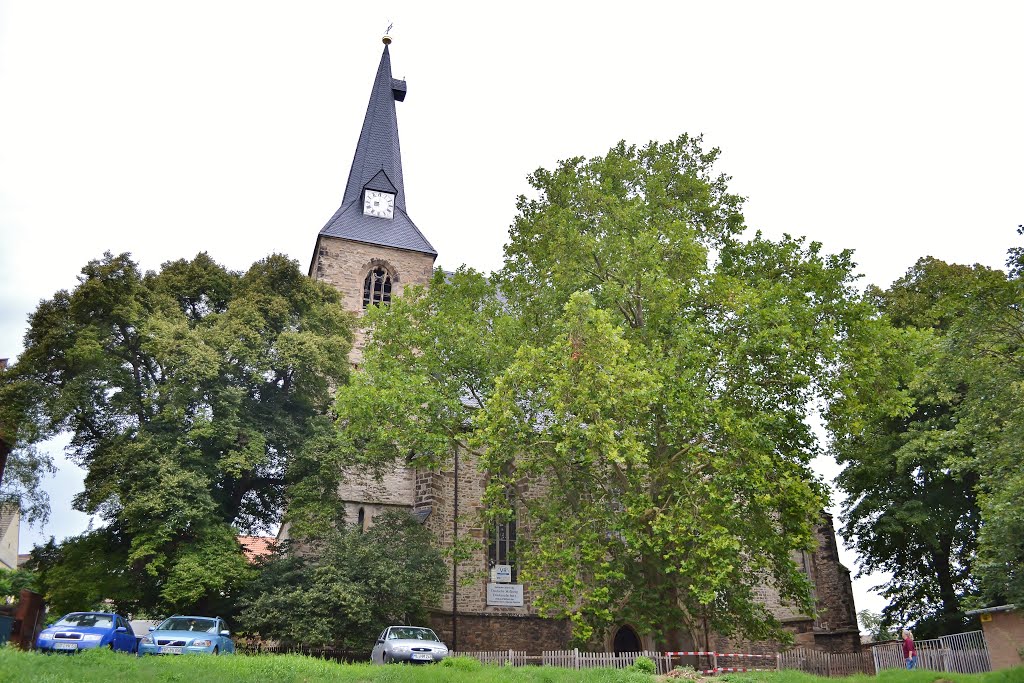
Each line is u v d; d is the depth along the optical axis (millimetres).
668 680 19375
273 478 33375
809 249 26766
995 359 22391
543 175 30078
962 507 35625
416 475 39219
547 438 24797
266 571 30953
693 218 29719
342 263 49469
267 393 33781
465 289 30531
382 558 31172
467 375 28797
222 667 17062
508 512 25172
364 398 27375
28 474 29531
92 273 30453
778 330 23078
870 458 36875
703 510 22094
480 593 36188
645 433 24469
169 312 32094
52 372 30203
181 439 29328
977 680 20250
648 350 24406
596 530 24844
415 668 18625
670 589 25031
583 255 27266
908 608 40250
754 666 31797
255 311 32750
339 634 30125
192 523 28828
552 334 27422
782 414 24078
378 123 57594
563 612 23562
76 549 29703
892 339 25609
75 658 16766
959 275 38625
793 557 40375
